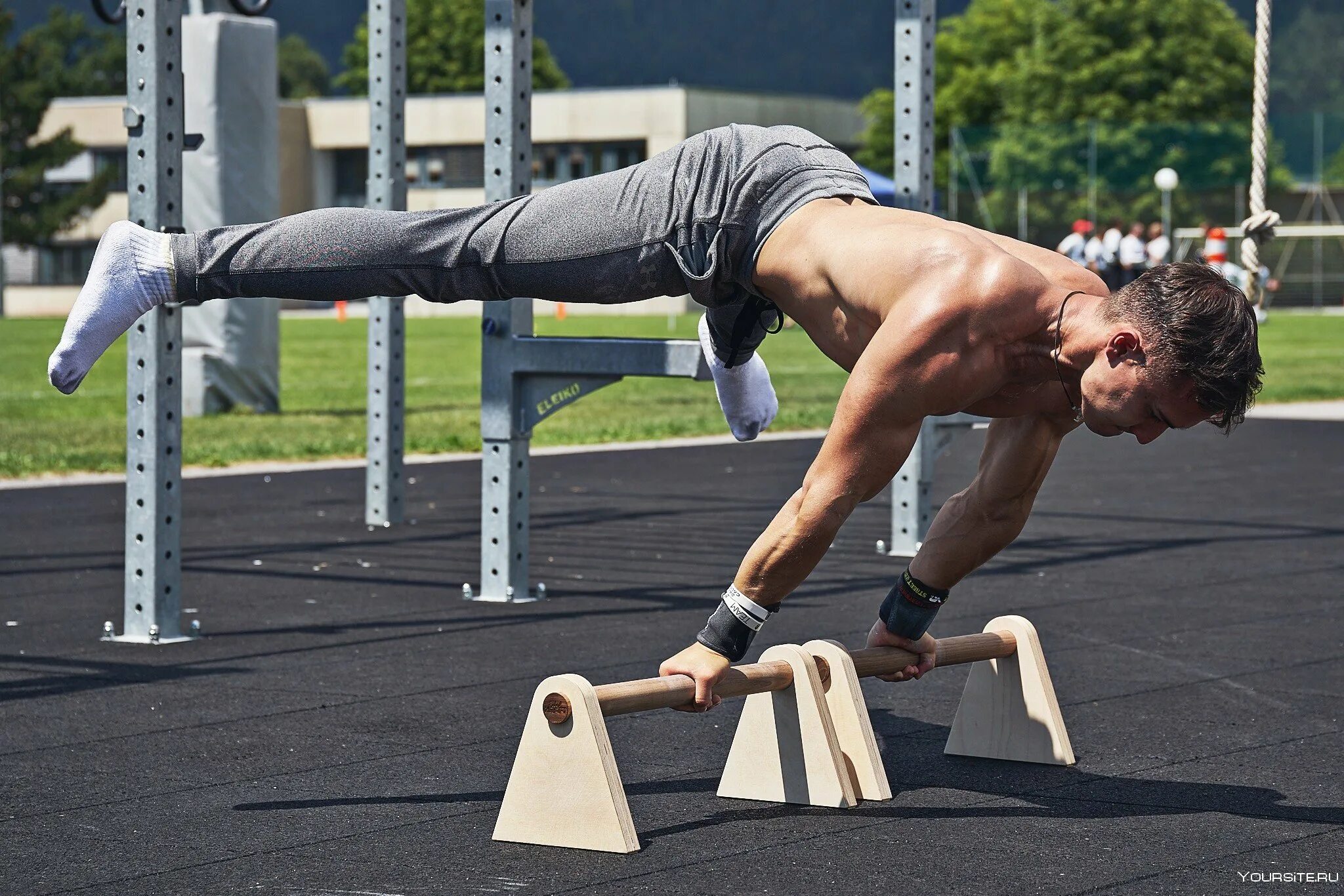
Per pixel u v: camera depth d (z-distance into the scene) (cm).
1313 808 473
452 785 496
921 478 988
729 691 454
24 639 730
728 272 457
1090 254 4150
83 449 1558
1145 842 439
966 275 416
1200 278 398
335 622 770
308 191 6819
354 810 469
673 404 2255
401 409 1125
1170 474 1432
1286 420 1997
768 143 458
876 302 425
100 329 479
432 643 720
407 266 471
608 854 428
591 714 431
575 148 6394
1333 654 694
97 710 592
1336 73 6194
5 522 1117
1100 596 837
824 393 2388
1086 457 1587
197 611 801
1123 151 5244
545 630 752
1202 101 6456
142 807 471
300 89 16575
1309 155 5025
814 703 475
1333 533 1066
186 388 1869
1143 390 398
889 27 15862
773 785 481
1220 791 491
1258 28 639
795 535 429
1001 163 5350
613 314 6212
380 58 1050
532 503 1238
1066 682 641
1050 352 418
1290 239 5006
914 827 454
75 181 7281
